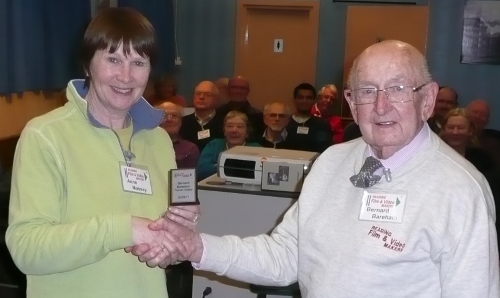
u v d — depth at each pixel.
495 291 1.37
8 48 4.35
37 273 1.43
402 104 1.46
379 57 1.48
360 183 1.53
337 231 1.55
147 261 1.53
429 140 1.51
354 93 1.52
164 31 7.37
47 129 1.49
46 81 4.85
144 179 1.62
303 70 7.73
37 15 4.66
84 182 1.51
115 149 1.59
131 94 1.56
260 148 3.28
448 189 1.42
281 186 2.91
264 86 7.88
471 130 3.96
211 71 7.97
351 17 7.48
